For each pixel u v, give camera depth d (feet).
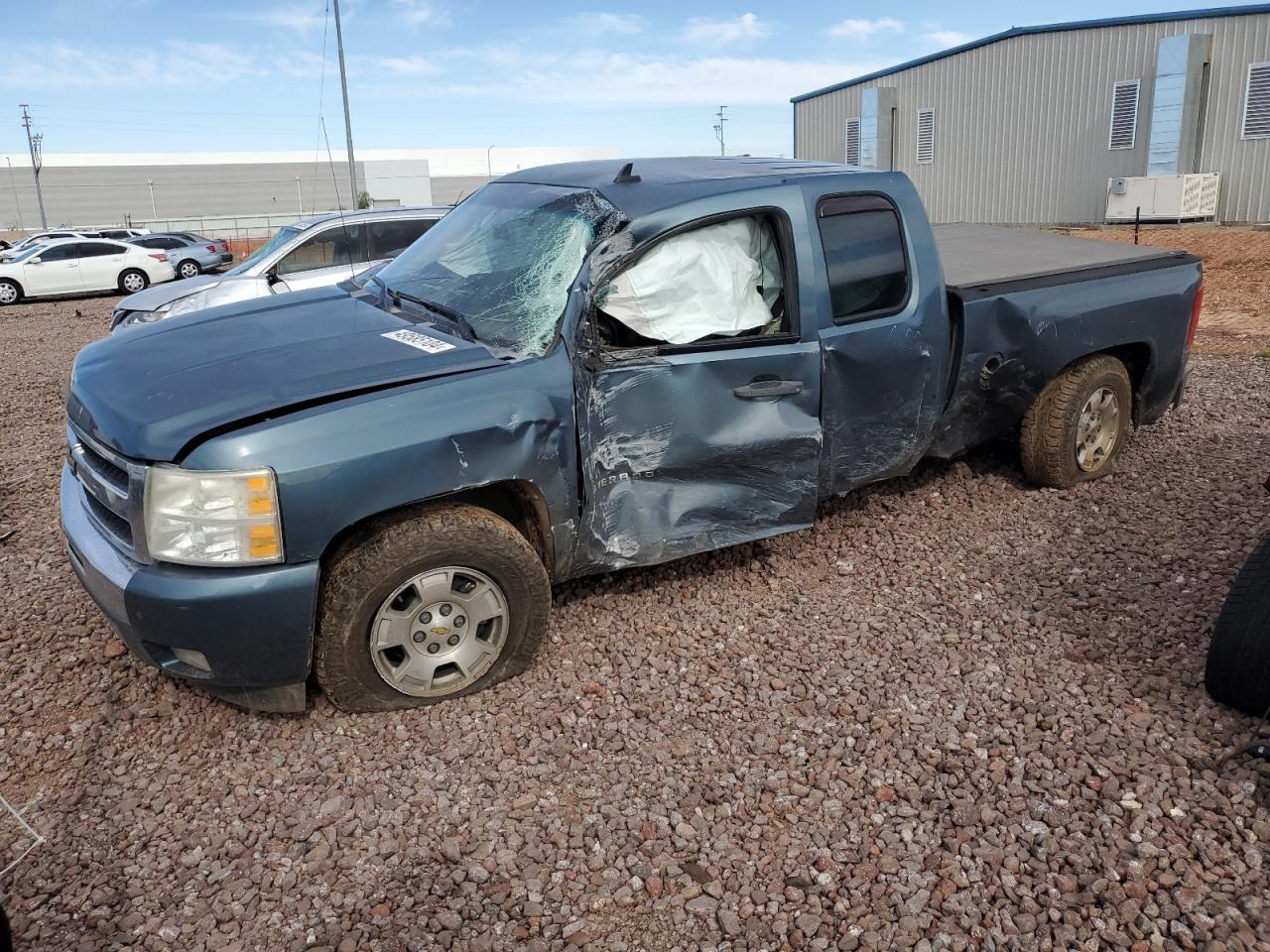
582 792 9.77
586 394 11.39
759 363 12.44
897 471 14.93
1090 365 16.84
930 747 10.34
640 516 12.26
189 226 196.34
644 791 9.77
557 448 11.18
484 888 8.52
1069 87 95.09
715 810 9.47
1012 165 101.76
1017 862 8.68
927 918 8.10
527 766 10.19
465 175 327.88
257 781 9.98
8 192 264.31
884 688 11.46
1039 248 19.24
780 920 8.13
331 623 10.22
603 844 9.04
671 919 8.16
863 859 8.80
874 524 16.20
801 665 12.01
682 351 12.01
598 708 11.17
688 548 12.76
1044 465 17.02
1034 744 10.28
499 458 10.68
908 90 110.83
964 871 8.63
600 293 11.62
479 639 11.30
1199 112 86.43
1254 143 83.97
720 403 12.29
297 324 12.49
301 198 288.30
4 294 70.38
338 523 9.86
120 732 10.88
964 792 9.59
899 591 13.97
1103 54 91.66
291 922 8.16
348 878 8.66
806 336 12.86
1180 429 20.95
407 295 13.34
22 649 12.73
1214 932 7.85
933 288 14.17
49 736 10.82
